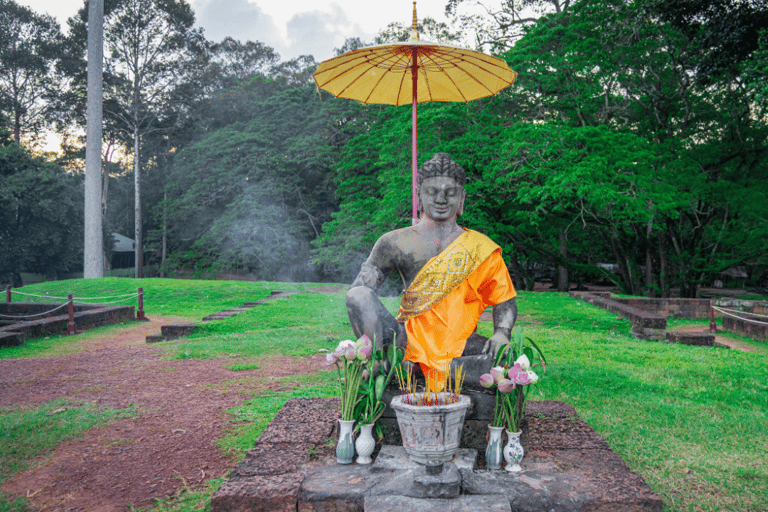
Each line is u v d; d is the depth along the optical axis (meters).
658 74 19.20
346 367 3.49
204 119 40.56
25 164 34.34
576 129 16.11
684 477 3.88
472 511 2.74
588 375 6.64
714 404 5.55
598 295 17.64
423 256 3.76
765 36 13.34
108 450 4.40
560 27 17.70
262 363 7.66
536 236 25.08
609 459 3.49
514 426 3.31
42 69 38.25
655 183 16.48
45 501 3.55
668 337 10.31
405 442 3.15
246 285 21.34
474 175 19.16
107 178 42.47
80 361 8.09
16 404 5.76
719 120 19.72
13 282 36.47
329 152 30.83
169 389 6.27
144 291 19.47
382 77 4.61
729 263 20.55
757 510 3.42
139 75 38.28
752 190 17.81
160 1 36.09
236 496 2.97
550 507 2.89
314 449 3.67
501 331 3.66
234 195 34.09
